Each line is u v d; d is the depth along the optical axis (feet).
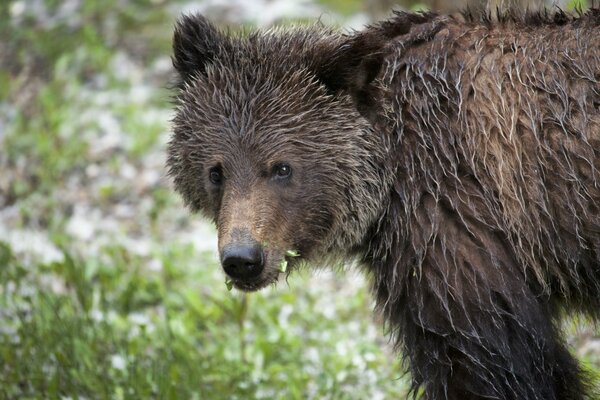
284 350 46.09
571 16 34.32
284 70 34.53
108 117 68.28
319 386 42.55
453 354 32.86
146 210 59.98
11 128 67.72
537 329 32.71
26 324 45.52
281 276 50.52
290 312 49.55
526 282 32.91
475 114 32.68
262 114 34.01
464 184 32.40
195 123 34.96
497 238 32.19
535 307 32.68
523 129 32.40
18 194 62.03
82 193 61.87
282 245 33.60
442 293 32.19
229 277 33.53
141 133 65.51
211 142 34.32
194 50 36.40
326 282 52.95
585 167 31.99
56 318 45.60
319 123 34.09
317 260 35.76
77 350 43.47
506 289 32.01
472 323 32.04
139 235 58.34
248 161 33.81
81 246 56.80
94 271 51.75
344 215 34.53
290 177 33.86
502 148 32.40
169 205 60.13
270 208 33.40
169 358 44.14
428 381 33.53
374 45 33.86
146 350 46.37
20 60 75.82
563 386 35.68
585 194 32.12
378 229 34.30
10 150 65.36
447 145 32.68
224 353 45.44
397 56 34.32
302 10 76.23
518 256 32.35
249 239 32.55
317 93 34.37
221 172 34.35
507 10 34.78
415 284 32.76
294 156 33.78
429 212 32.58
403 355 34.88
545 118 32.30
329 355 44.68
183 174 36.11
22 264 53.21
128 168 63.57
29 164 64.54
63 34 78.43
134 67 73.87
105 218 59.82
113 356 45.24
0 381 42.68
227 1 80.18
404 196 33.19
